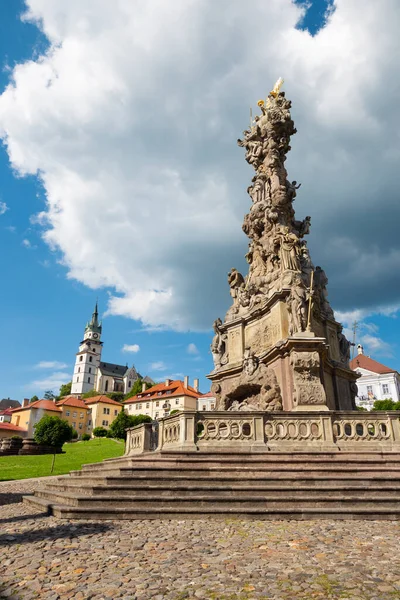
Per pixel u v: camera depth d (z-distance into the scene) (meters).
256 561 6.48
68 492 11.89
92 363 178.62
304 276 19.98
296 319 17.22
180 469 11.36
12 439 42.75
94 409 113.94
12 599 5.06
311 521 9.49
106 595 5.15
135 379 177.75
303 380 16.28
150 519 9.62
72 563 6.40
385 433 13.56
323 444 13.18
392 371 74.44
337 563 6.38
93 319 188.50
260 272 21.61
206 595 5.14
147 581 5.62
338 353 20.45
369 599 5.00
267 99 25.75
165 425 14.16
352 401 20.02
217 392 21.44
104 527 8.80
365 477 11.11
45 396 169.62
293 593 5.19
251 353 19.09
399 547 7.28
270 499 10.20
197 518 9.66
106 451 41.88
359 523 9.30
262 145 24.89
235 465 11.90
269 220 21.97
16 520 9.97
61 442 42.69
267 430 13.43
